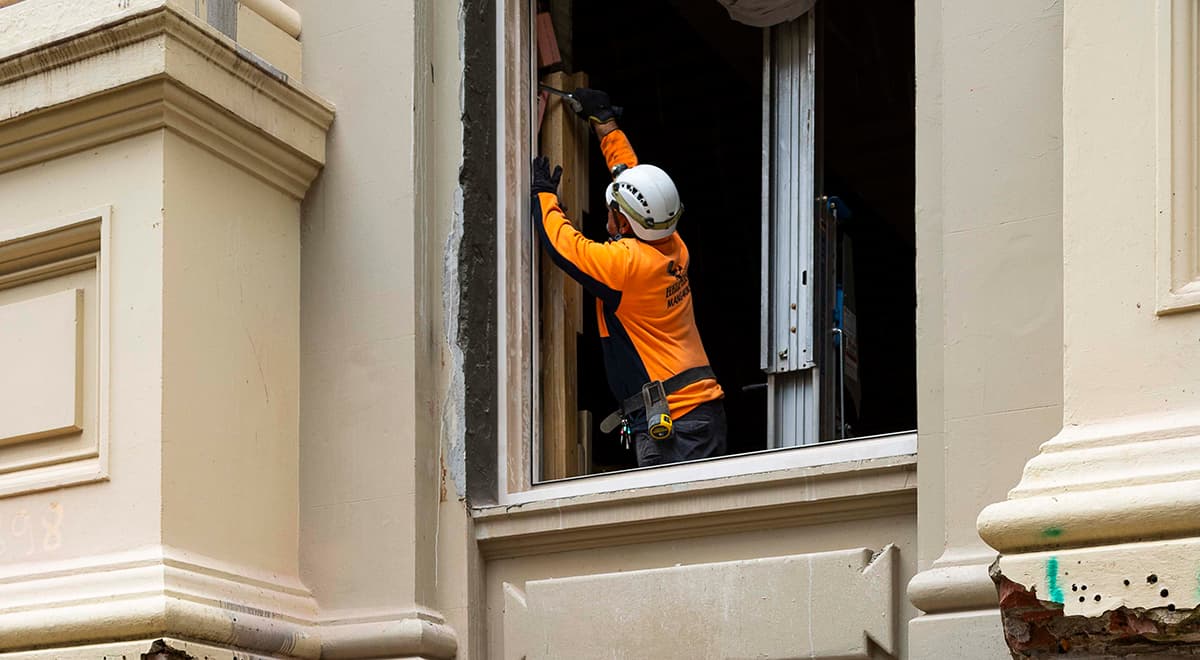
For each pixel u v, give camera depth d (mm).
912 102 12992
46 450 8062
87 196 8109
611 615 7938
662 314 9258
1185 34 6246
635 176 9359
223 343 8148
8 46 8398
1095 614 5816
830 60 12891
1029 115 7273
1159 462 5867
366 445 8414
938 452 7320
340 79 8891
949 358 7246
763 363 9320
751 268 12977
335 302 8656
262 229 8516
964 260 7301
